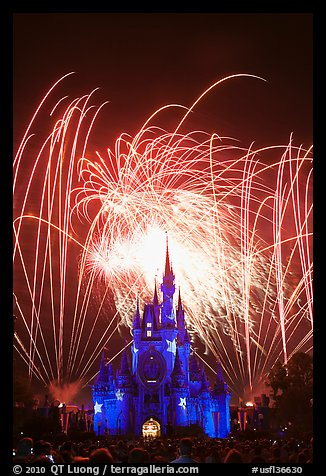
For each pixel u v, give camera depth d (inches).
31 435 4734.3
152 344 7795.3
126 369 7687.0
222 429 7839.6
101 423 7672.2
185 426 7032.5
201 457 1373.0
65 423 6776.6
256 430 5162.4
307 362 5679.1
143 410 7440.9
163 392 7485.2
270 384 5826.8
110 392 7795.3
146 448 1644.9
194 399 7741.1
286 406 5442.9
